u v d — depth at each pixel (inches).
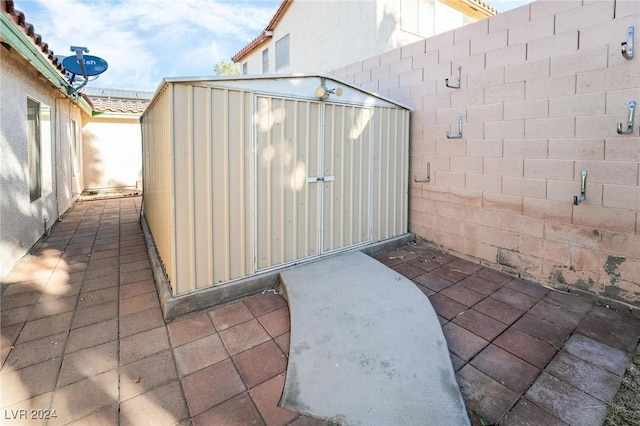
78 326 106.6
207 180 116.6
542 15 130.3
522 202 142.9
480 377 85.4
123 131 416.8
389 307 112.7
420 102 180.4
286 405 75.9
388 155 176.6
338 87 150.6
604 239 121.1
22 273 147.7
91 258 168.6
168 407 75.4
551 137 131.5
